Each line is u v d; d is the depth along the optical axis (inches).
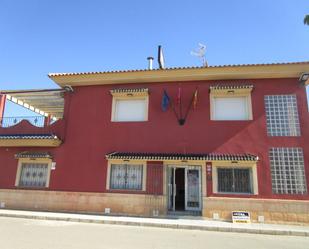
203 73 572.7
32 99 701.9
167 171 557.6
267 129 537.0
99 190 568.4
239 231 431.5
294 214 490.9
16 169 617.6
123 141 586.6
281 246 330.0
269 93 552.7
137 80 607.2
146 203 542.3
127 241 321.4
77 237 332.5
